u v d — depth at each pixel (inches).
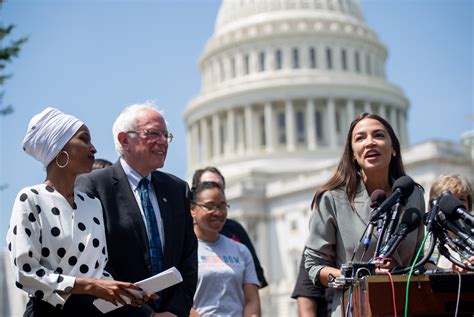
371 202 310.7
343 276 277.4
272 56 4215.1
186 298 370.9
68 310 318.7
